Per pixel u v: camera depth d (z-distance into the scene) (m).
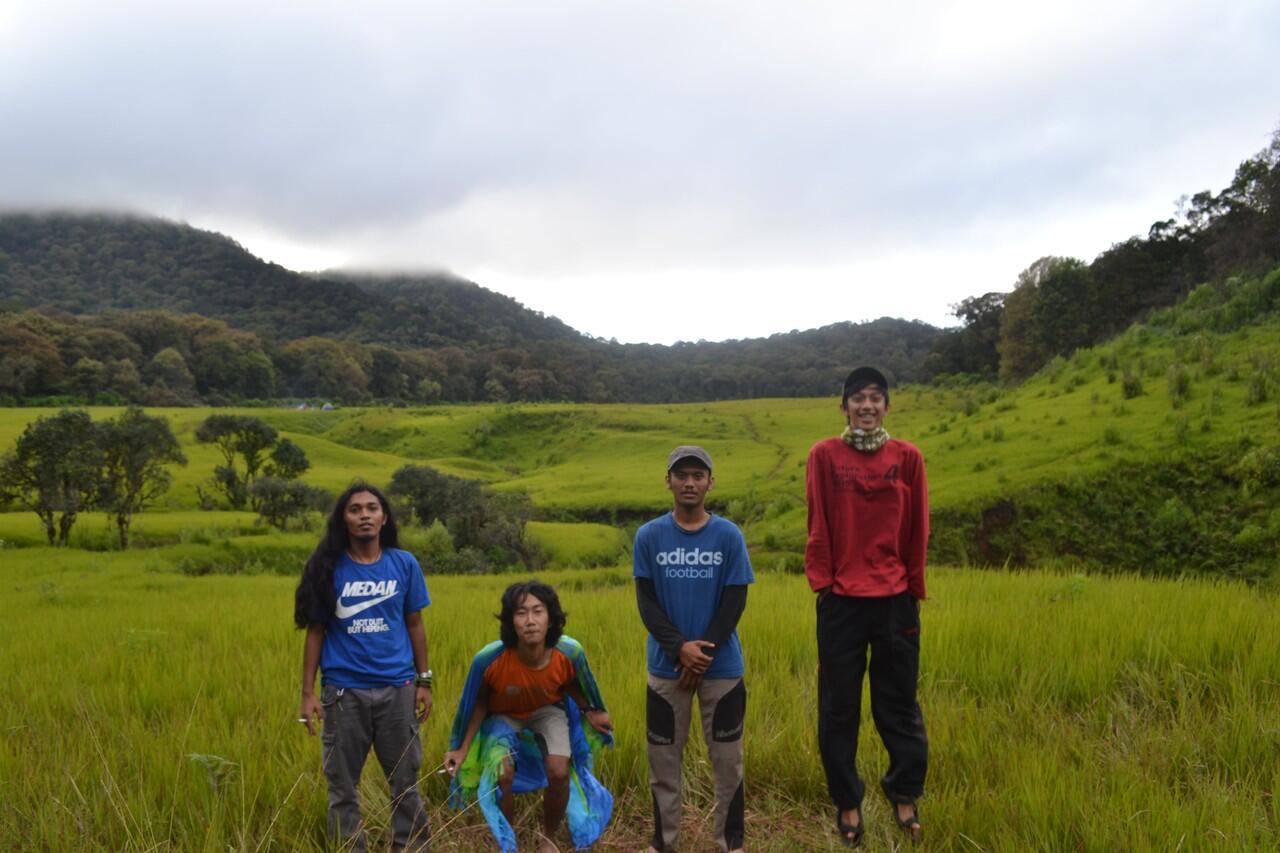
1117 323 89.06
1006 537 32.94
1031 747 5.44
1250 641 7.66
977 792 4.81
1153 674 7.11
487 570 43.88
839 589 4.77
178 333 157.00
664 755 4.68
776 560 35.34
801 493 56.44
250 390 162.38
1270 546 27.64
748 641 9.27
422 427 135.12
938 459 42.22
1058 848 4.22
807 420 128.38
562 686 4.87
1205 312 54.75
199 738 5.97
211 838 4.38
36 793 5.13
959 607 10.54
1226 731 5.59
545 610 4.71
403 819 4.57
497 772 4.64
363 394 178.25
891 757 4.81
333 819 4.45
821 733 4.86
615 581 27.61
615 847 4.94
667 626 4.59
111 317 160.25
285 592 20.91
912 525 4.82
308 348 183.00
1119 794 4.59
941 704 6.46
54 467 41.88
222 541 40.66
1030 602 10.88
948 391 112.75
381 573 4.63
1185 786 4.91
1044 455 37.00
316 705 4.62
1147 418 38.06
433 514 50.69
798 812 5.27
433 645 10.21
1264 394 35.62
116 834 4.71
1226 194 78.25
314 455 101.81
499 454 129.25
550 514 69.31
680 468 4.66
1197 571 28.55
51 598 19.23
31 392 122.31
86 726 6.51
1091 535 31.80
